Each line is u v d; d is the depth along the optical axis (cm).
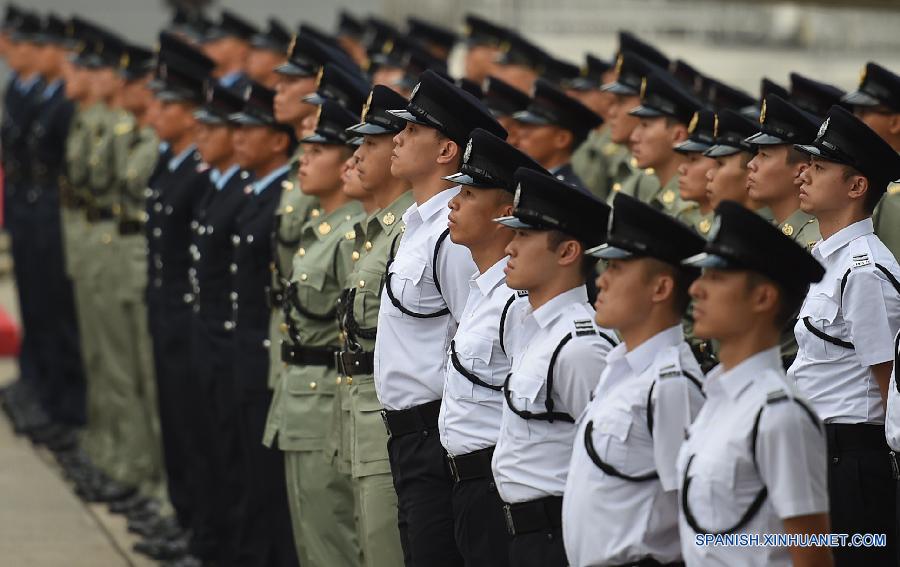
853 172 1819
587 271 1641
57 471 3728
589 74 3180
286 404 2288
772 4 5006
